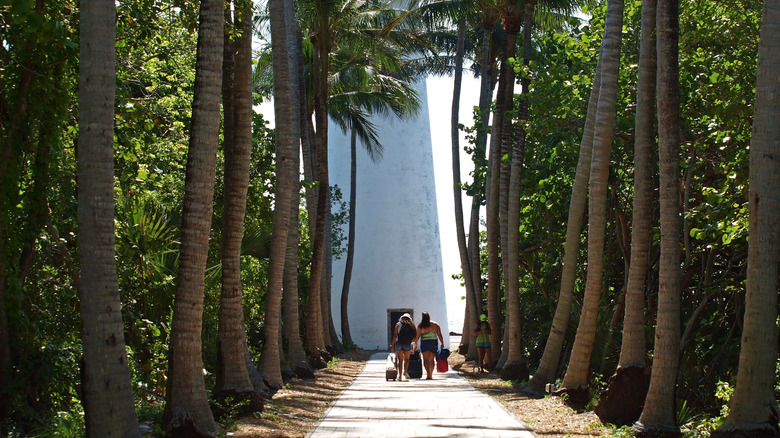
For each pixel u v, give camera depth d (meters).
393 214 46.16
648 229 10.97
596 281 13.28
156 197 15.48
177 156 17.06
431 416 11.97
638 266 10.87
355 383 19.00
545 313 25.00
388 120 46.69
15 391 9.18
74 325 11.72
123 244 12.52
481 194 28.42
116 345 7.62
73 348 10.93
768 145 8.17
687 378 14.97
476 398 14.77
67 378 10.60
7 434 8.75
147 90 16.00
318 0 24.44
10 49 10.04
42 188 10.29
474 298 28.95
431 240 46.56
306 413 12.25
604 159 13.45
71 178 11.73
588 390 13.05
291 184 16.73
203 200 9.25
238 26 12.56
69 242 11.57
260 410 11.60
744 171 10.52
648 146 11.06
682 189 15.77
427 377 20.16
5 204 9.65
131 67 14.87
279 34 16.80
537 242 24.62
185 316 9.09
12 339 9.48
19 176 9.89
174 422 8.87
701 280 15.91
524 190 22.05
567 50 17.86
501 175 21.98
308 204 26.73
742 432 8.05
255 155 22.09
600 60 14.95
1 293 9.43
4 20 9.70
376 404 13.72
